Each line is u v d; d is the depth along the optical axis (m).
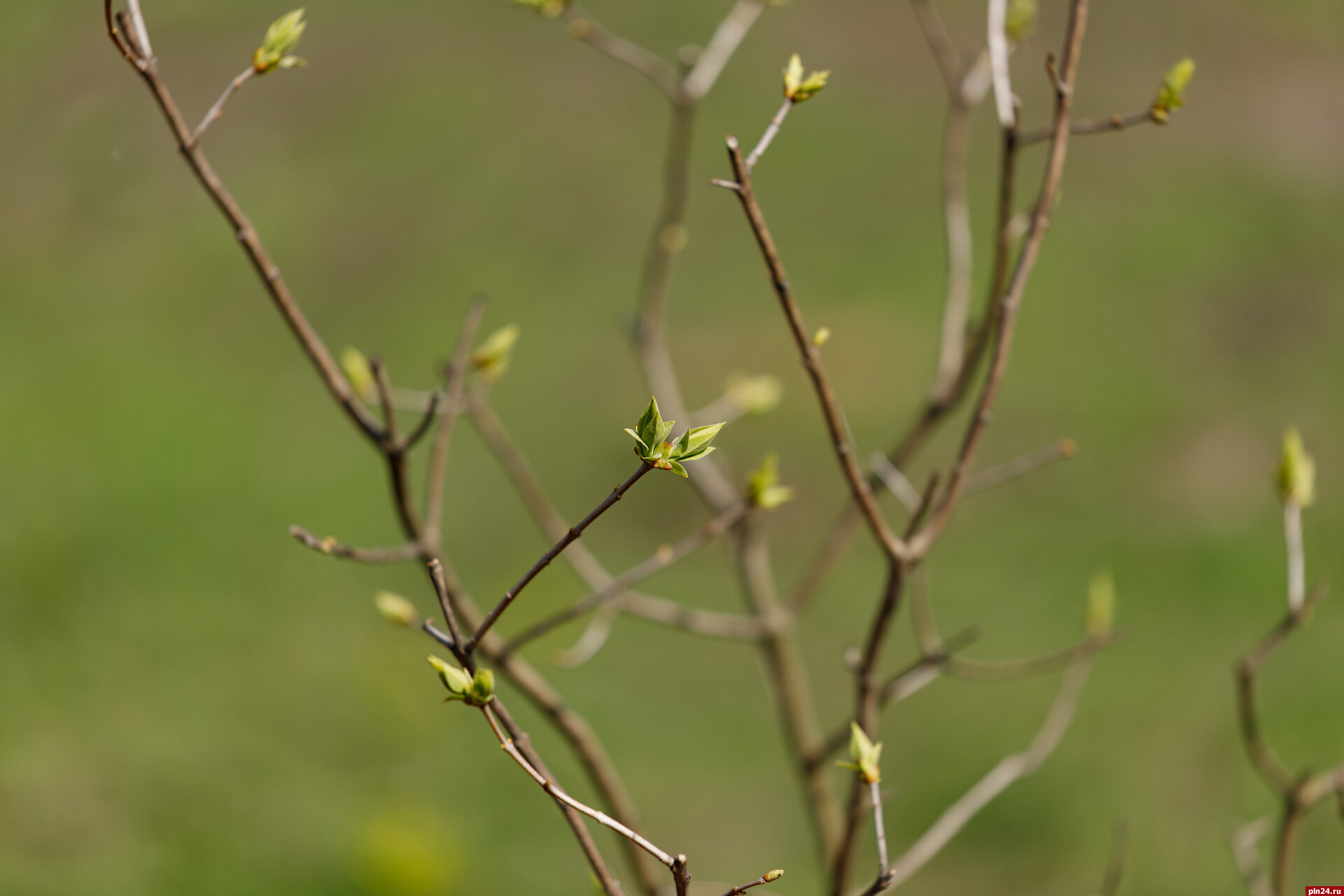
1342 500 7.37
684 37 12.96
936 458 7.92
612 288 9.94
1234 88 12.39
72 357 9.43
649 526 7.65
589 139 11.72
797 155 11.30
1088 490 7.66
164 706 6.04
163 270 10.45
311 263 10.55
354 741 5.93
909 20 13.33
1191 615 6.50
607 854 5.23
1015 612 6.81
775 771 5.90
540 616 6.76
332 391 1.99
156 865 5.06
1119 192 10.67
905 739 5.91
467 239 10.61
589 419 8.54
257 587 7.05
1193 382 8.51
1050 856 5.02
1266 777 2.25
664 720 6.25
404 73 12.90
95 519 7.47
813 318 9.29
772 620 2.70
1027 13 2.73
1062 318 9.16
